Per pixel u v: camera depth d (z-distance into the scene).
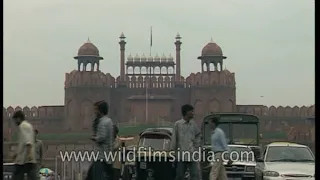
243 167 19.48
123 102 102.94
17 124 12.08
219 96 102.88
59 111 97.56
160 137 17.58
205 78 103.56
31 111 95.19
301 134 77.94
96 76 102.75
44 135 89.00
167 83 103.81
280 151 18.00
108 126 10.80
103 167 10.91
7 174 12.19
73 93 100.75
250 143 22.48
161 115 101.38
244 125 22.64
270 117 90.00
